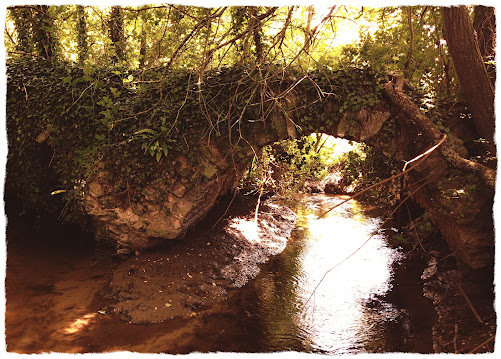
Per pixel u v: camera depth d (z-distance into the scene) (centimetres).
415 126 695
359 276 771
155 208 730
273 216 1090
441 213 707
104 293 668
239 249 849
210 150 724
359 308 657
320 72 694
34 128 826
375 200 1272
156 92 741
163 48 684
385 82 709
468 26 658
